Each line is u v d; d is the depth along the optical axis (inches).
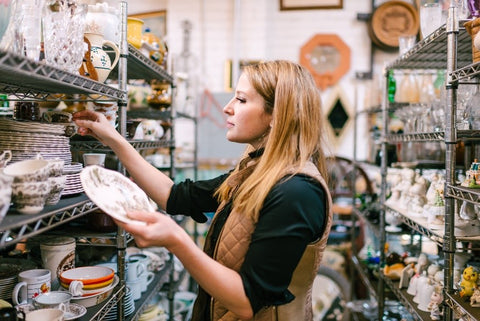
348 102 160.6
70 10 46.5
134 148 64.3
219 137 160.2
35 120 57.5
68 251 61.4
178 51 162.7
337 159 154.0
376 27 155.1
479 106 64.9
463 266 76.3
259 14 159.9
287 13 163.3
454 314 66.9
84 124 57.1
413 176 87.8
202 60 163.3
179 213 63.0
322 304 142.9
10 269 56.9
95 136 59.1
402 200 91.0
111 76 86.8
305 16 162.9
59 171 44.4
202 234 153.2
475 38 56.9
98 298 57.7
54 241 61.1
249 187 47.3
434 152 109.5
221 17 163.0
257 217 45.7
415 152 113.6
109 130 58.4
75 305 54.6
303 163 46.9
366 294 145.1
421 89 108.7
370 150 145.6
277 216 43.1
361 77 159.0
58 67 42.3
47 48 46.3
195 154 134.4
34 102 57.7
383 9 154.9
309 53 162.1
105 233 64.6
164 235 38.9
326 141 56.0
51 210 42.0
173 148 98.8
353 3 160.9
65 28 46.2
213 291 41.1
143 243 38.5
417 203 83.0
